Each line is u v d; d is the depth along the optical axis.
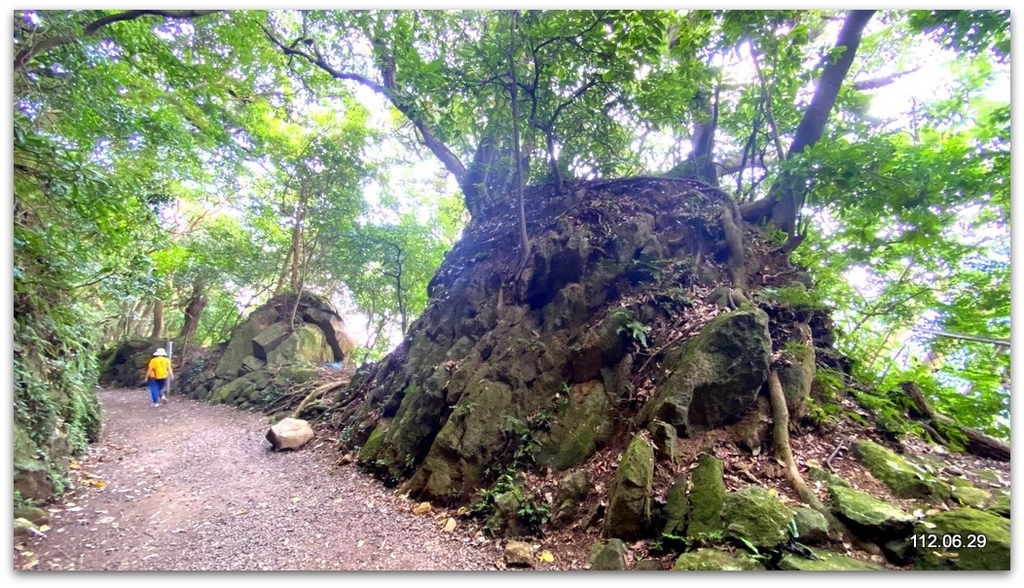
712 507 3.63
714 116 8.54
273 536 4.48
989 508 3.52
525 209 8.90
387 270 16.50
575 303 6.40
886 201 5.88
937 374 7.78
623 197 7.90
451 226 18.28
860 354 7.60
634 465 3.98
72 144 7.12
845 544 3.31
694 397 4.56
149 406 11.81
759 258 6.87
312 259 17.27
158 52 8.63
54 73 6.16
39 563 3.79
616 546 3.63
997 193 5.55
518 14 6.78
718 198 7.57
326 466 6.75
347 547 4.28
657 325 5.74
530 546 4.09
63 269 5.38
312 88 13.19
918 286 7.99
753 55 7.20
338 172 14.70
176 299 19.77
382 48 9.65
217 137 11.74
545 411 5.52
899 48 8.62
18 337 5.14
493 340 6.70
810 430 4.61
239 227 16.66
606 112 8.25
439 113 8.82
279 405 11.15
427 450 6.07
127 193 5.92
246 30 10.38
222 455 7.30
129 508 5.04
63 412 6.18
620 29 6.57
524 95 7.86
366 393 8.78
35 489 4.71
